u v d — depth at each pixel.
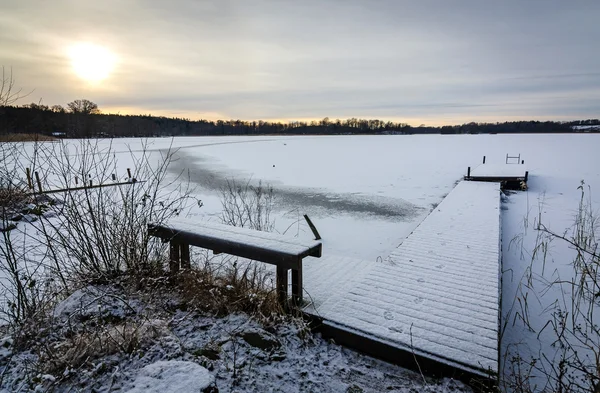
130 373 2.10
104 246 3.64
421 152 33.38
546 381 2.74
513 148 35.97
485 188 11.59
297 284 3.17
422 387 2.45
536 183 13.84
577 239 6.14
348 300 3.43
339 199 12.48
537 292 4.36
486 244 5.34
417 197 12.68
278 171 21.16
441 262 4.52
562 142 46.78
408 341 2.73
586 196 11.09
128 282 3.36
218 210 10.45
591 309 3.68
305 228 8.70
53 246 3.86
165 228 3.55
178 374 1.99
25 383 2.02
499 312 3.20
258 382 2.24
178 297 3.28
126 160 26.27
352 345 2.90
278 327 2.92
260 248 3.00
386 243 7.50
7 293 3.67
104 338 2.44
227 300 3.11
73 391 1.97
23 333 2.55
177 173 20.28
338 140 69.81
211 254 4.62
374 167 22.02
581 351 3.11
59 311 2.98
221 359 2.40
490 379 2.37
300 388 2.28
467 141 54.53
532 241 6.44
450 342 2.72
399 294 3.55
